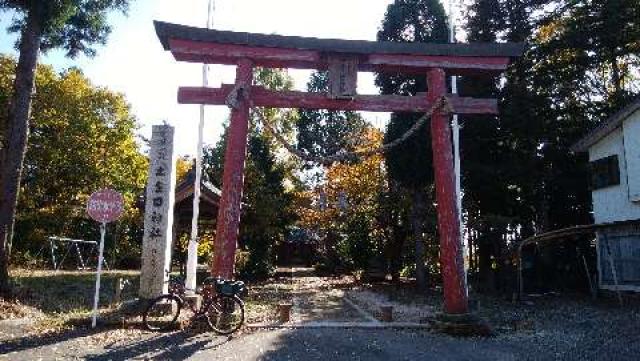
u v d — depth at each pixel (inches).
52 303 529.0
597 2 916.6
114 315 439.5
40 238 1098.1
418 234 907.4
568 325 488.1
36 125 1167.6
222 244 408.2
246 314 525.0
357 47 439.8
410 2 879.7
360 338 390.6
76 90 1237.7
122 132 1304.1
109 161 1243.2
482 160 958.4
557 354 348.2
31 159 1173.1
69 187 1213.7
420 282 888.9
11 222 534.0
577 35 914.7
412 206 928.9
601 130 837.8
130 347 343.6
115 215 419.8
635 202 775.7
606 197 847.7
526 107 898.1
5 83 1074.1
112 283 722.2
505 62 460.1
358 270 1259.8
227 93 434.6
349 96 435.8
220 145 1320.1
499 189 944.3
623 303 698.2
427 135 822.5
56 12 557.0
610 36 895.1
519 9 979.9
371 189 1082.7
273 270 1182.9
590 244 935.7
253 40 430.3
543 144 964.0
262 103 439.5
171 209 489.7
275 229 1119.0
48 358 309.7
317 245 1615.4
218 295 401.7
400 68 460.1
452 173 440.5
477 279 1001.5
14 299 505.0
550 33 1053.2
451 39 642.2
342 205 1127.6
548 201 1019.3
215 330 393.4
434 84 450.6
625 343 391.5
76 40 641.0
